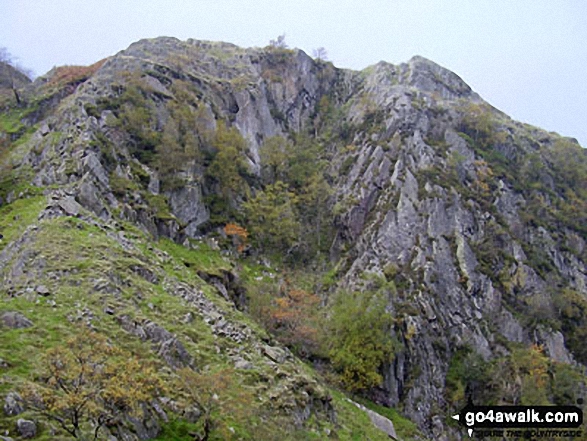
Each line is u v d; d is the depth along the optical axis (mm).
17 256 44062
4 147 72688
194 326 44469
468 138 100438
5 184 63250
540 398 63875
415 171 89125
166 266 55094
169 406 31359
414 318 70938
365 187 90188
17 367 27531
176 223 67688
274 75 119250
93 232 51062
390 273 76812
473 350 71562
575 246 96062
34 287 38938
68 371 25516
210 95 97438
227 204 80375
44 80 104625
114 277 43625
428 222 82562
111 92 80125
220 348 43219
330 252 84688
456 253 80875
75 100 77250
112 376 26984
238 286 66375
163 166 74062
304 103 120750
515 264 83250
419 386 66125
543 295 80438
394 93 108812
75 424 23250
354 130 106312
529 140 114125
